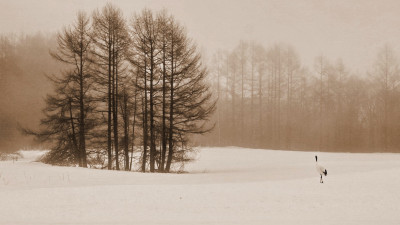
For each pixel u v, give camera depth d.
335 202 12.48
